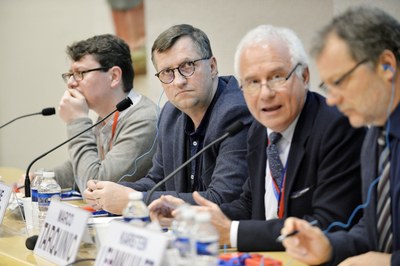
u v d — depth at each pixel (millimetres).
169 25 6961
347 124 3332
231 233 3178
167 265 2494
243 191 3822
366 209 3076
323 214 3242
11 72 9750
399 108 2875
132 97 5398
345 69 2791
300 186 3420
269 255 3078
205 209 3207
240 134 4180
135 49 7430
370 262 2814
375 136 3072
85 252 3205
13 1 9523
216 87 4457
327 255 2795
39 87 9258
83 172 5086
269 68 3369
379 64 2797
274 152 3535
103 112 5375
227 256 2906
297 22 5750
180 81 4301
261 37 3432
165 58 4348
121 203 4082
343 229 3234
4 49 9820
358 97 2816
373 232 3045
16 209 4500
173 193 4105
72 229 3096
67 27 8625
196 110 4402
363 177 3125
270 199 3559
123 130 5207
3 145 10047
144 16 7266
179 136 4543
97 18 8047
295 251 2787
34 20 9188
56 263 3139
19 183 5383
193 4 6656
